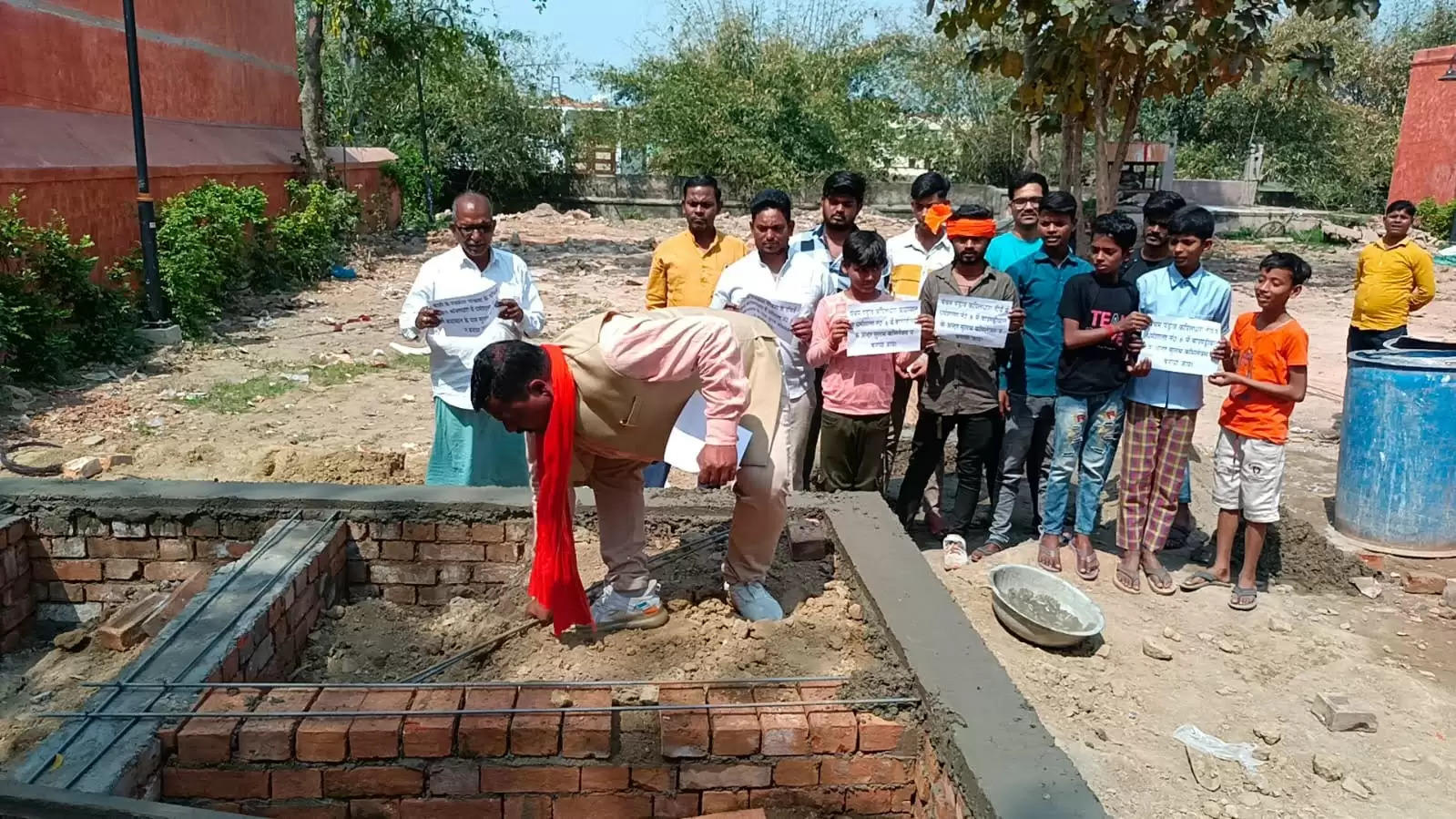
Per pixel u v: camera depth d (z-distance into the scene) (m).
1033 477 6.52
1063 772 2.60
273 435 8.29
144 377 9.96
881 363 5.59
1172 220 5.65
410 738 2.95
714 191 5.91
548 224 26.77
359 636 4.00
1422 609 5.77
